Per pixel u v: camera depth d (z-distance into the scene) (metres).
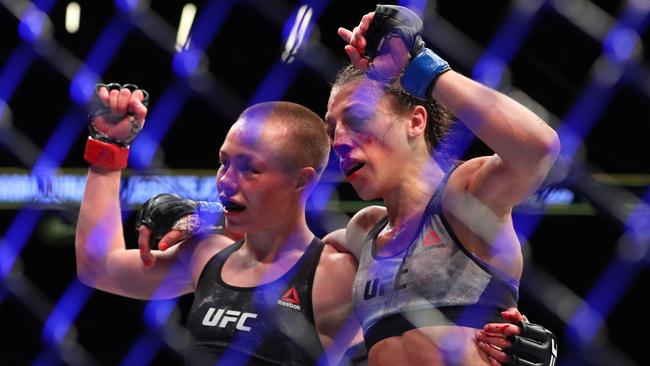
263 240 5.93
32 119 14.30
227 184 5.75
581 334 13.16
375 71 4.71
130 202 13.99
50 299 14.85
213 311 5.79
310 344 5.58
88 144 6.32
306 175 5.88
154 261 6.10
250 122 5.84
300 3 10.73
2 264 14.82
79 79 13.37
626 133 11.84
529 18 11.16
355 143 5.20
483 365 4.71
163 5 12.62
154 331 14.30
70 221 14.92
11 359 14.58
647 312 13.20
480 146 9.99
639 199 11.70
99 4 12.96
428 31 9.48
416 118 5.25
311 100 12.27
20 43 13.53
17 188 14.64
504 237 4.81
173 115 13.73
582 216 13.07
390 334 4.92
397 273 4.98
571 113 11.63
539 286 13.36
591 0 8.70
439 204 4.95
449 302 4.78
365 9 10.98
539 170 4.48
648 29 8.95
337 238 5.94
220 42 12.71
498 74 11.02
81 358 14.60
